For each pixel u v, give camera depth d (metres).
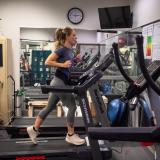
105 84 5.09
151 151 3.65
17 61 5.88
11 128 4.15
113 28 5.46
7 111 5.41
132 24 5.56
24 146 3.38
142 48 1.03
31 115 5.20
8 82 5.56
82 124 4.27
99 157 2.80
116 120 1.61
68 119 3.27
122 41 4.44
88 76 2.75
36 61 5.91
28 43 5.94
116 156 3.55
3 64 5.31
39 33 5.95
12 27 5.84
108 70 4.69
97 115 2.71
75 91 2.63
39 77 5.91
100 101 2.73
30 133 3.39
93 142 2.78
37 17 5.88
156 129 0.81
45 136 4.17
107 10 5.41
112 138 0.84
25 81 5.91
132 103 1.58
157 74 1.35
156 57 3.66
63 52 3.04
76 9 5.92
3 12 5.80
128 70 4.09
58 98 3.13
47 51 5.93
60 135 4.20
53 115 5.24
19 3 5.82
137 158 3.47
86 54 4.60
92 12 5.96
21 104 5.58
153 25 3.80
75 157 3.16
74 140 3.34
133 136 0.83
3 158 3.08
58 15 5.91
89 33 6.03
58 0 5.88
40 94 5.68
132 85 1.45
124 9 5.31
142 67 1.06
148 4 4.62
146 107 1.58
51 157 3.14
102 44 5.93
